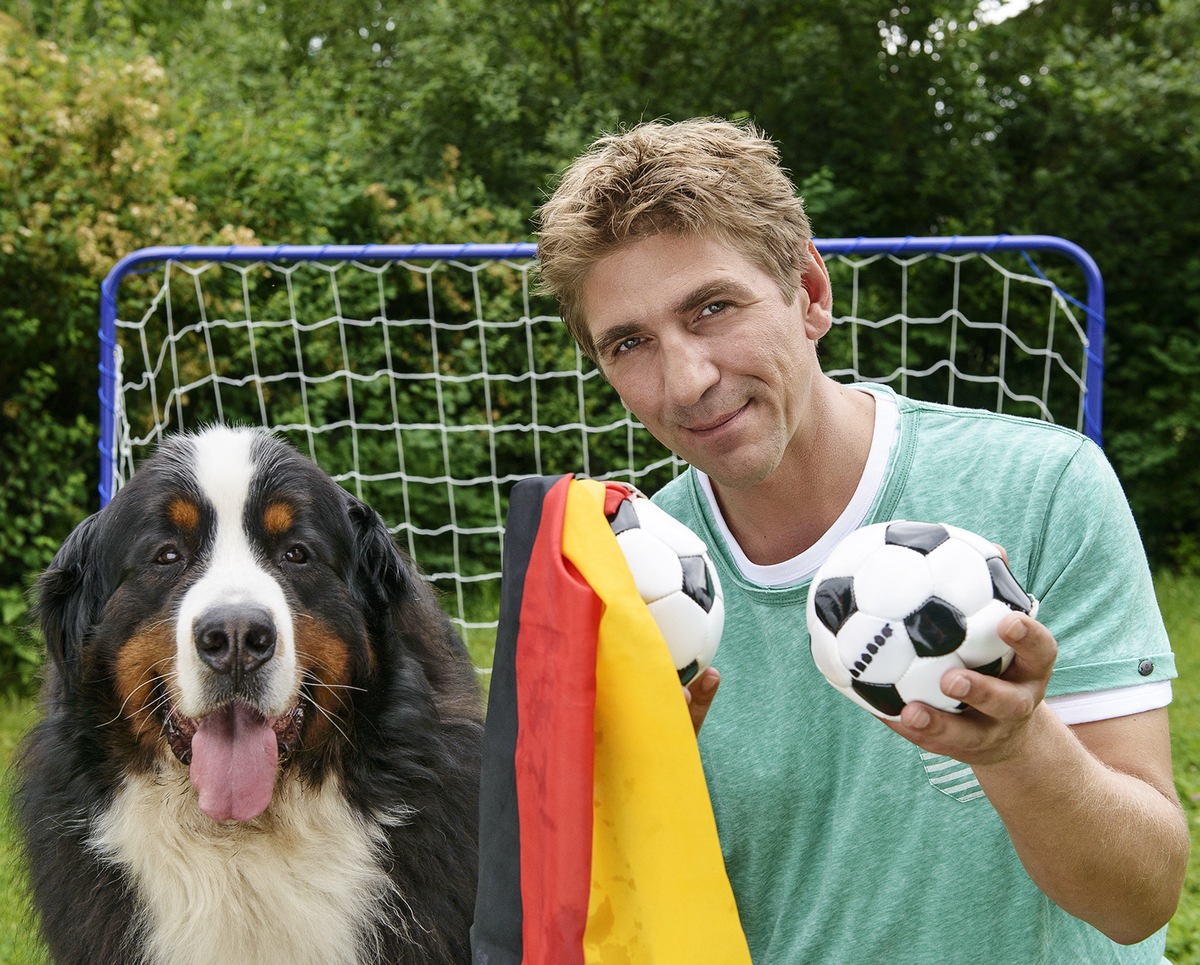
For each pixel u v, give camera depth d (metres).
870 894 1.78
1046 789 1.33
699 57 10.78
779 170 1.78
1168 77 10.56
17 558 7.05
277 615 2.50
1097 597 1.67
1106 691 1.62
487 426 5.96
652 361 1.74
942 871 1.74
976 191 10.28
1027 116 10.82
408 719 2.82
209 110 9.20
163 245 7.07
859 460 1.86
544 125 10.45
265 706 2.47
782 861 1.87
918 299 10.13
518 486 1.72
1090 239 10.48
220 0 12.04
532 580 1.62
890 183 10.40
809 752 1.83
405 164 9.94
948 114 10.71
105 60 7.54
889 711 1.35
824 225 10.36
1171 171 10.54
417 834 2.73
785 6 10.57
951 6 10.20
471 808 2.83
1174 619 8.17
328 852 2.66
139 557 2.67
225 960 2.65
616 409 8.17
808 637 1.83
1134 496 10.29
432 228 8.38
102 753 2.70
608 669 1.48
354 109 10.23
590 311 1.77
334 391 7.63
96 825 2.68
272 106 9.87
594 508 1.58
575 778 1.47
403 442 7.93
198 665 2.44
